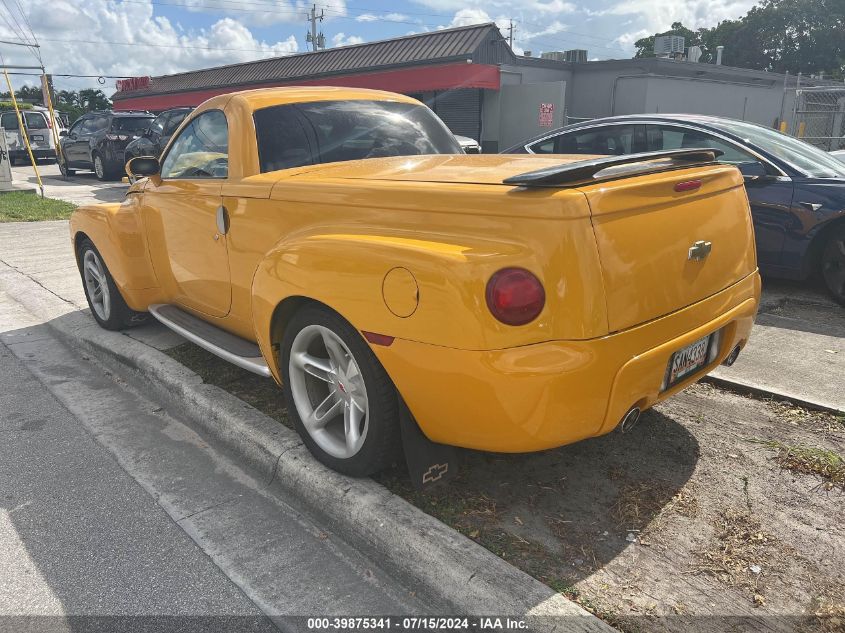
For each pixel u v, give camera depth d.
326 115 3.73
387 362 2.40
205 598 2.38
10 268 7.61
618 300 2.18
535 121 18.53
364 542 2.60
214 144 3.69
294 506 2.94
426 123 4.14
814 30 47.97
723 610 2.13
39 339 5.27
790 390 3.67
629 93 21.09
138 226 4.40
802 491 2.77
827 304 5.41
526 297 2.10
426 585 2.34
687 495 2.76
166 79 35.72
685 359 2.59
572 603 2.13
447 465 2.70
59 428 3.73
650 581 2.27
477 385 2.19
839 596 2.19
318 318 2.70
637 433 3.27
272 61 27.30
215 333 3.80
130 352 4.44
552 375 2.11
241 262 3.33
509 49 19.88
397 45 21.06
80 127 19.52
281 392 3.79
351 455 2.78
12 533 2.77
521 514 2.64
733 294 2.75
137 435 3.63
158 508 2.93
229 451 3.42
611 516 2.63
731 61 51.16
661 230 2.34
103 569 2.54
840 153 8.12
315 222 2.83
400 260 2.30
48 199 14.20
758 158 5.64
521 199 2.15
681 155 2.56
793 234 5.45
